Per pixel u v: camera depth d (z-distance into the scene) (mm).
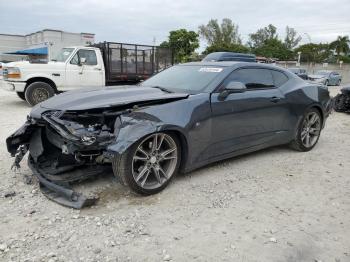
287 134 5301
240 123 4500
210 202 3648
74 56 11180
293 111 5254
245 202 3689
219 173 4496
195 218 3305
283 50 74188
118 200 3607
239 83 4316
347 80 43000
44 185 3699
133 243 2867
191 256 2717
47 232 2984
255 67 4902
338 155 5582
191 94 4164
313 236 3064
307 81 5934
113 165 3508
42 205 3467
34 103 10602
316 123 5816
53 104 3893
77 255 2688
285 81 5309
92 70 11562
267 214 3441
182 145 3955
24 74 10438
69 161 3939
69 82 11133
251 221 3289
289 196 3891
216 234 3041
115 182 4039
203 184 4113
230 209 3518
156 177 3787
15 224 3102
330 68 49156
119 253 2730
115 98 3906
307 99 5434
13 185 3932
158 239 2936
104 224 3137
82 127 3422
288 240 2984
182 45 39906
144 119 3561
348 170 4848
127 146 3340
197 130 3980
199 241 2926
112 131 3688
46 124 3822
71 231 3008
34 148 3996
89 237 2930
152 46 13406
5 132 6805
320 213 3508
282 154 5496
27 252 2699
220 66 4707
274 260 2703
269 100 4848
